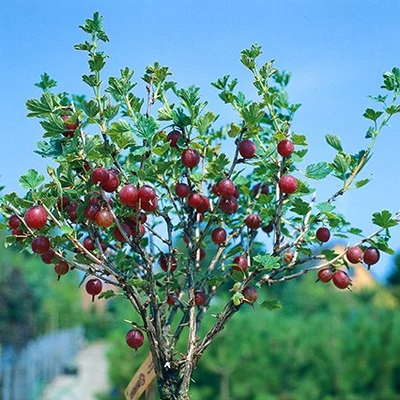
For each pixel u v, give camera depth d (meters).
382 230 2.29
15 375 13.99
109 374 9.96
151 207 2.12
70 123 2.10
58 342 22.42
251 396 9.89
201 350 2.30
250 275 2.27
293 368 10.05
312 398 9.77
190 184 2.34
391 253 2.27
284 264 2.50
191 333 2.31
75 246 2.14
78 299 28.09
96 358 26.77
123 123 2.08
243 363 10.00
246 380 9.95
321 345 10.09
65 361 24.20
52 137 2.18
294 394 9.88
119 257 2.21
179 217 2.43
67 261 2.17
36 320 17.88
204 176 2.33
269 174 2.35
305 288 19.86
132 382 2.63
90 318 30.83
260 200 2.37
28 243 2.17
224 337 9.95
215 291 2.54
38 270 18.86
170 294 2.44
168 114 2.25
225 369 9.72
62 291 25.73
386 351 9.98
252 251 2.79
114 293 2.32
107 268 2.16
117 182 2.13
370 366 9.98
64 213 2.18
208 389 9.70
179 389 2.28
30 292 15.59
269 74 2.38
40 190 2.05
